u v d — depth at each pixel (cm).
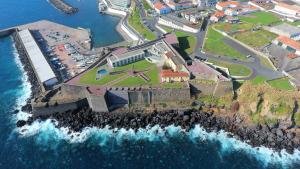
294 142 13862
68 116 15462
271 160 13175
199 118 15100
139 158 13375
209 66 16612
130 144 14100
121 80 16225
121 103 15800
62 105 15462
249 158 13288
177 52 17662
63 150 13838
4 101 16975
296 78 15775
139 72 16925
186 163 13088
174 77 15838
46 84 17425
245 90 15125
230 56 18075
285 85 15338
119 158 13400
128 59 17625
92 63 18938
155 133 14625
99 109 15525
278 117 14238
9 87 18175
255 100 14600
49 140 14400
